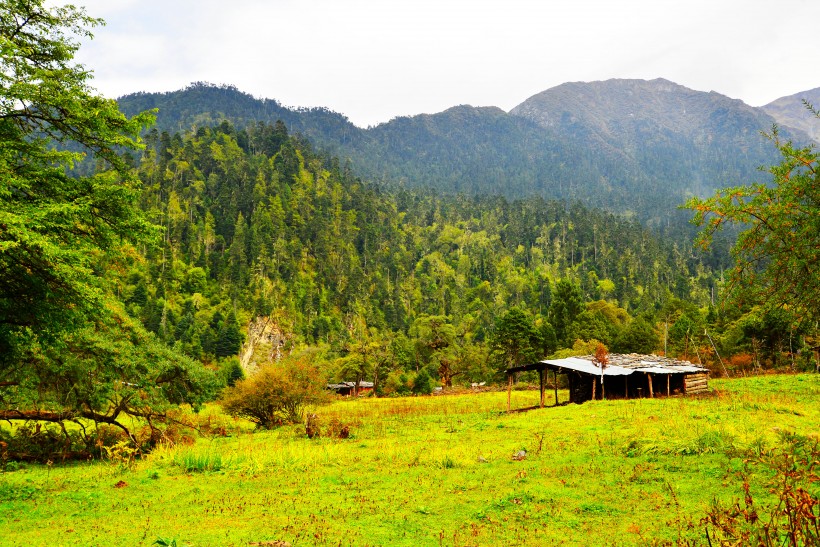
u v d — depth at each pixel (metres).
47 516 10.26
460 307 164.38
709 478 11.06
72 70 13.96
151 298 130.75
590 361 35.03
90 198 13.48
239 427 31.48
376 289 186.50
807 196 7.33
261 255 165.88
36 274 12.80
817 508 7.70
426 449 17.19
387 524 9.19
